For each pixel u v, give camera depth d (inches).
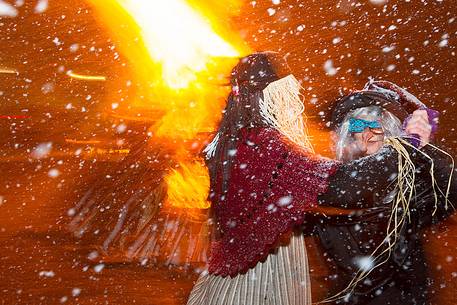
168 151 167.8
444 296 192.5
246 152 119.0
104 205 213.5
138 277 233.8
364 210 117.4
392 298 130.9
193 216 151.6
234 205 118.5
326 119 140.3
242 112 120.7
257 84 121.0
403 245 126.6
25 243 286.8
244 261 117.2
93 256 245.0
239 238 117.9
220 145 122.1
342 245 127.3
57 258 260.4
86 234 232.7
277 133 118.8
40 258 263.9
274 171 116.5
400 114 134.6
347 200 114.7
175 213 155.6
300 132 121.9
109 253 230.5
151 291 226.4
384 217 124.0
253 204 117.0
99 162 514.0
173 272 237.1
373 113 135.4
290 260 118.6
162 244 159.3
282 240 117.3
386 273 128.6
